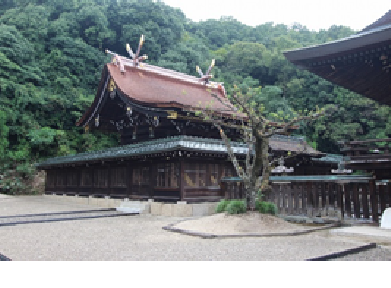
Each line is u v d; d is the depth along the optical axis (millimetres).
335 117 44344
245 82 46688
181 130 17578
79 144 37812
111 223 12297
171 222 12484
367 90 12305
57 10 49875
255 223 9875
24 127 33312
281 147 20016
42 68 39938
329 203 11125
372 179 10711
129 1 54031
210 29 74625
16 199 24938
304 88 49906
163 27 53156
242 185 14594
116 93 19203
